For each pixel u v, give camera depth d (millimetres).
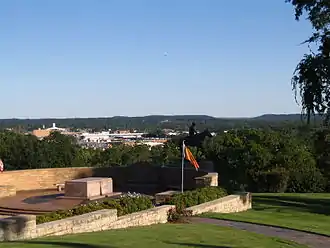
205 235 13648
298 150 38844
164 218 16641
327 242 14055
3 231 11539
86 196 24750
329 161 32219
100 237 12273
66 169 31109
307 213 20859
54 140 47250
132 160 54156
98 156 55188
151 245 11508
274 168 38062
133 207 16172
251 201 23500
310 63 21766
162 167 31219
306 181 37094
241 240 13297
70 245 10852
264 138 40469
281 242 13648
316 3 23156
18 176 29391
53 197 25719
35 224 12281
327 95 21703
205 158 39906
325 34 23234
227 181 39531
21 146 44875
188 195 19281
